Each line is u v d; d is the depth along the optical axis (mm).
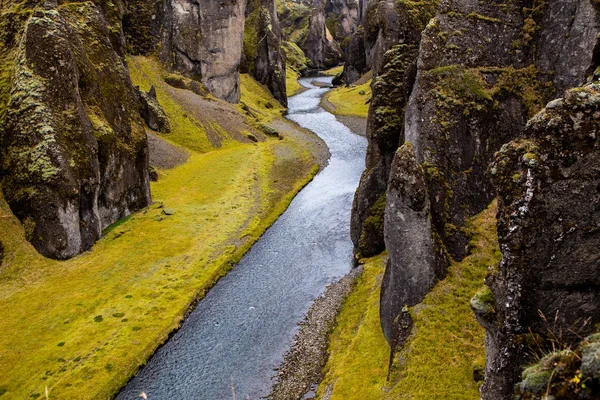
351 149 92938
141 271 47906
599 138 11922
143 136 66000
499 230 13648
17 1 60656
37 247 48906
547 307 12922
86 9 66062
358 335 33562
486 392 14602
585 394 8375
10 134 51875
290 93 168625
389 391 25250
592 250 12289
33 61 53188
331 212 62500
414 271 28312
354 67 167875
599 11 24922
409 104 31656
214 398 32000
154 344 37250
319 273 46750
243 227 58656
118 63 67125
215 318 41188
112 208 58969
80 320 39719
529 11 29297
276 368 34125
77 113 54094
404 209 27828
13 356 35406
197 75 119750
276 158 87812
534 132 12984
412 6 42625
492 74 30094
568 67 27000
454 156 29734
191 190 71625
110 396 32219
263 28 150000
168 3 117000
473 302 15148
